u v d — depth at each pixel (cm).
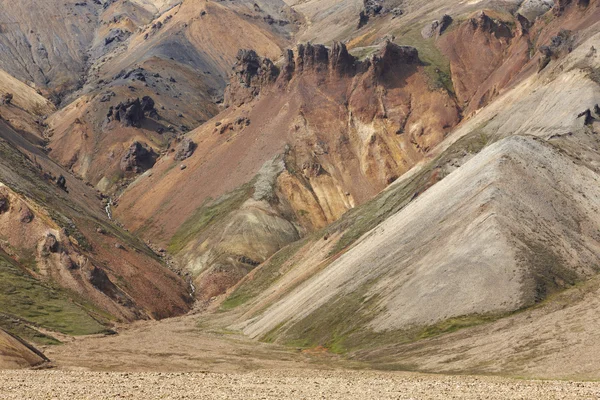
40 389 5028
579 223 10931
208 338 13275
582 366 7012
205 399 4644
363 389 5159
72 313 13800
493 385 5347
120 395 4769
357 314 10794
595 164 13400
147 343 12300
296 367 9106
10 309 13000
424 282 10212
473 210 10981
